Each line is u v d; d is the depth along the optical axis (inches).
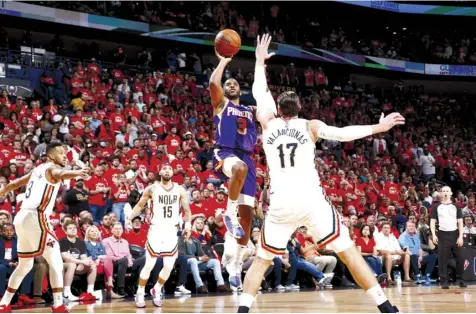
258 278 174.4
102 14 762.8
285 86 897.5
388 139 874.8
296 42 962.1
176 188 327.0
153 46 877.8
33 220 248.5
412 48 1107.3
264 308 272.7
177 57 822.5
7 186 256.8
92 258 375.9
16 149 482.9
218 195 476.4
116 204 461.1
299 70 1027.9
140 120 621.9
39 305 332.5
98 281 388.5
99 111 606.5
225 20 896.9
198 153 608.1
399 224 596.1
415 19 1090.7
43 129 529.3
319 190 175.0
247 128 242.4
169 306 301.0
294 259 453.4
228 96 243.4
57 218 406.6
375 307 273.4
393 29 1136.8
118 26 766.5
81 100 621.9
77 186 421.4
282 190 173.6
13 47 725.3
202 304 309.4
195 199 459.5
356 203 612.4
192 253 417.4
